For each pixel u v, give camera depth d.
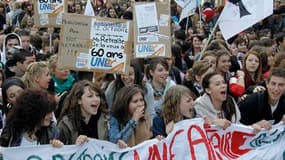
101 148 5.62
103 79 7.81
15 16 18.41
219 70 8.59
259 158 6.29
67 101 5.93
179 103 6.08
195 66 7.73
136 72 7.58
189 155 6.03
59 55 6.95
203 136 6.08
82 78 8.30
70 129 5.84
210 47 10.66
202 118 6.08
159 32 8.22
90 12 11.60
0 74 7.57
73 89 5.92
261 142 6.30
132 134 5.98
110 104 7.43
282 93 6.49
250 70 8.40
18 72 8.57
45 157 5.34
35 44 11.96
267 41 10.38
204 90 6.40
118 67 7.09
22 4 19.19
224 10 8.97
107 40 7.03
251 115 6.61
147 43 8.20
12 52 9.05
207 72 7.06
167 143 5.95
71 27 6.93
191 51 12.51
